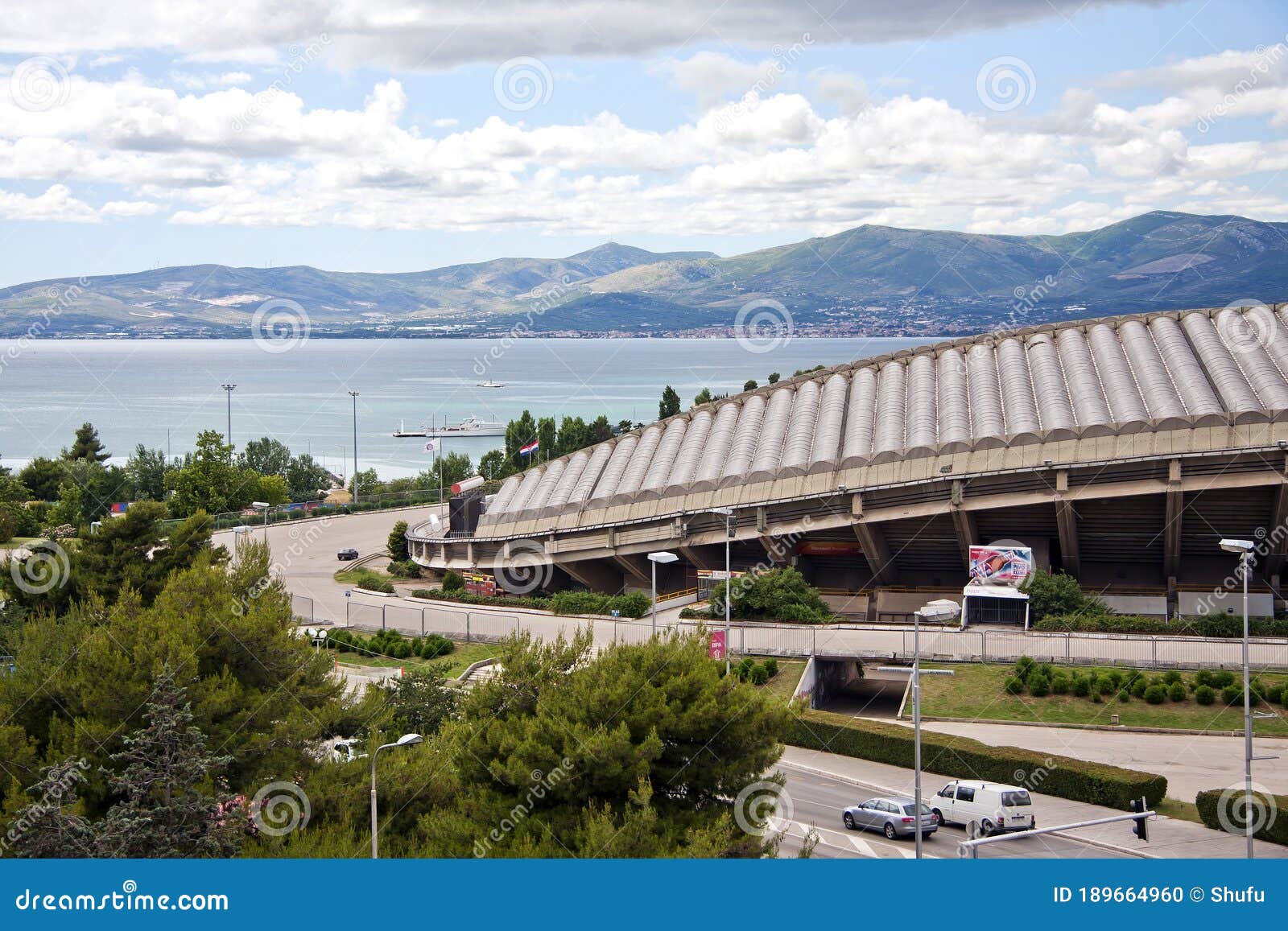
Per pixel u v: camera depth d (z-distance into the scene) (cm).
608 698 3978
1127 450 7875
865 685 7869
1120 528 8375
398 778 4250
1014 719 6362
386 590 10362
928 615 7931
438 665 6600
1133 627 7262
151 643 4506
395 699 5641
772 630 7631
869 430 9050
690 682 4056
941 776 5734
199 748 3925
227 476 14962
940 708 6569
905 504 8475
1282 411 7638
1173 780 5434
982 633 7288
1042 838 4769
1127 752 5831
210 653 4728
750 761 4019
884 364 9794
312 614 9256
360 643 8512
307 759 4522
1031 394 8700
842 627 7681
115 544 8281
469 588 10162
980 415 8619
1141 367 8588
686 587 9862
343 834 3909
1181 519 8138
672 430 10238
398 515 15188
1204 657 6800
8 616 7581
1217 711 6234
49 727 4406
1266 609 7894
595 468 10400
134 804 3781
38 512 14262
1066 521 8181
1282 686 6216
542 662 4281
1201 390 8062
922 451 8481
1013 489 8156
